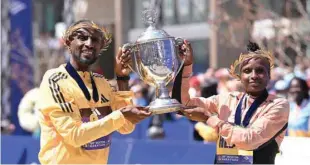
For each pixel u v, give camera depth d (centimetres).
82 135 468
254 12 1586
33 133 1192
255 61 497
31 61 1427
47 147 488
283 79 1240
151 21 500
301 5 1598
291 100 981
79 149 485
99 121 468
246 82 500
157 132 1248
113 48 2441
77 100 484
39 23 2552
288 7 1614
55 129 484
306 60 1552
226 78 1200
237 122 502
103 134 470
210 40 2039
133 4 2408
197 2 2230
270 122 488
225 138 484
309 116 948
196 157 941
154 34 490
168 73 489
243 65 502
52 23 2592
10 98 1405
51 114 476
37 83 1931
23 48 1420
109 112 508
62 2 2588
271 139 491
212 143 934
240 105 505
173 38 492
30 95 1189
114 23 2453
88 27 487
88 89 491
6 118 1395
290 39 1567
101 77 511
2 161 1049
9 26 1405
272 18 1571
